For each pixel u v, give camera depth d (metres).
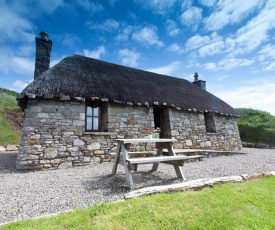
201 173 5.00
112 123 7.22
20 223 2.15
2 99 17.44
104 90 7.20
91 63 9.16
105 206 2.51
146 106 8.12
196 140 9.67
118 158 4.67
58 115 6.18
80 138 6.45
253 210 2.43
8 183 4.09
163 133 9.16
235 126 12.15
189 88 12.73
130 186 3.61
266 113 18.83
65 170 5.56
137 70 11.60
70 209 2.71
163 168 5.70
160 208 2.43
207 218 2.19
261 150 11.55
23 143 5.53
